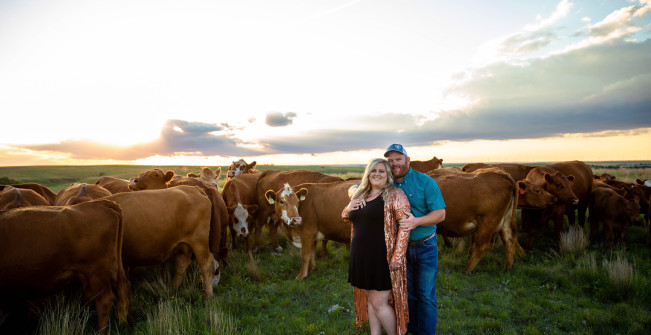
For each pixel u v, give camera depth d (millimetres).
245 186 9586
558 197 8039
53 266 3711
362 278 3395
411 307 3896
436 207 3570
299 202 6902
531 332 4301
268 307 5289
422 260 3709
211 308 4789
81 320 4289
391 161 3779
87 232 3891
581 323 4547
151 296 5402
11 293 3635
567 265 6723
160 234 4996
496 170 6656
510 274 6375
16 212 3662
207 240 5594
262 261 7648
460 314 4793
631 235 8828
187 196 5406
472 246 7531
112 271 4277
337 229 6715
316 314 4969
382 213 3363
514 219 6750
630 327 4320
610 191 8219
